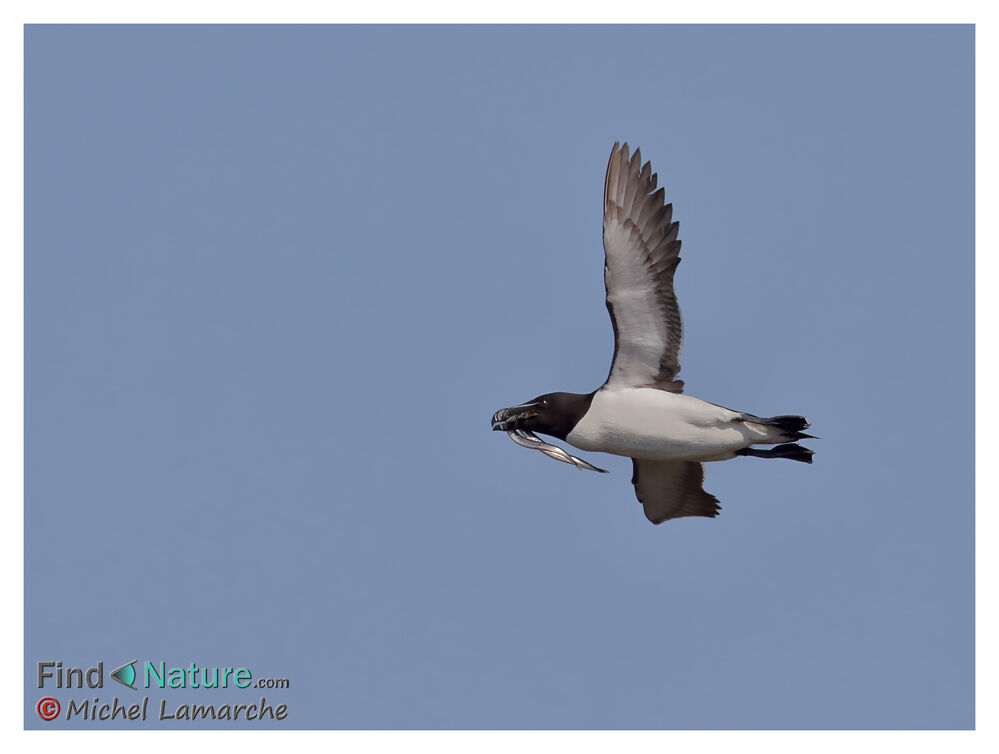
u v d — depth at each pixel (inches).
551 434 643.5
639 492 712.4
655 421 624.4
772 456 642.8
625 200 613.9
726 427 621.6
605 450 643.5
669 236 612.7
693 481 703.7
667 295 615.8
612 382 634.2
